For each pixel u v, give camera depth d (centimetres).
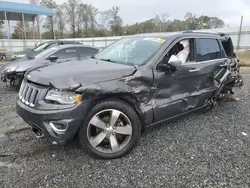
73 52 765
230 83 507
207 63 406
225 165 276
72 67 295
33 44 2516
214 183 242
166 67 319
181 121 420
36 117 255
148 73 305
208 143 335
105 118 282
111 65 311
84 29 4988
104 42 2642
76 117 253
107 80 271
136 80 292
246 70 1167
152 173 260
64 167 270
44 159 287
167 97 335
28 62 691
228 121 425
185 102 365
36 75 276
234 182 244
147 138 348
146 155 299
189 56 378
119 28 4875
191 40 386
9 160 284
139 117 306
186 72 357
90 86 257
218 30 1897
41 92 260
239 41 1733
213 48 437
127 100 290
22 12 2045
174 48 348
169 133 367
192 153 305
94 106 269
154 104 315
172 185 240
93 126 278
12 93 648
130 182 245
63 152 304
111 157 286
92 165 275
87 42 2781
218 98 495
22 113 274
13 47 2512
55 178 250
